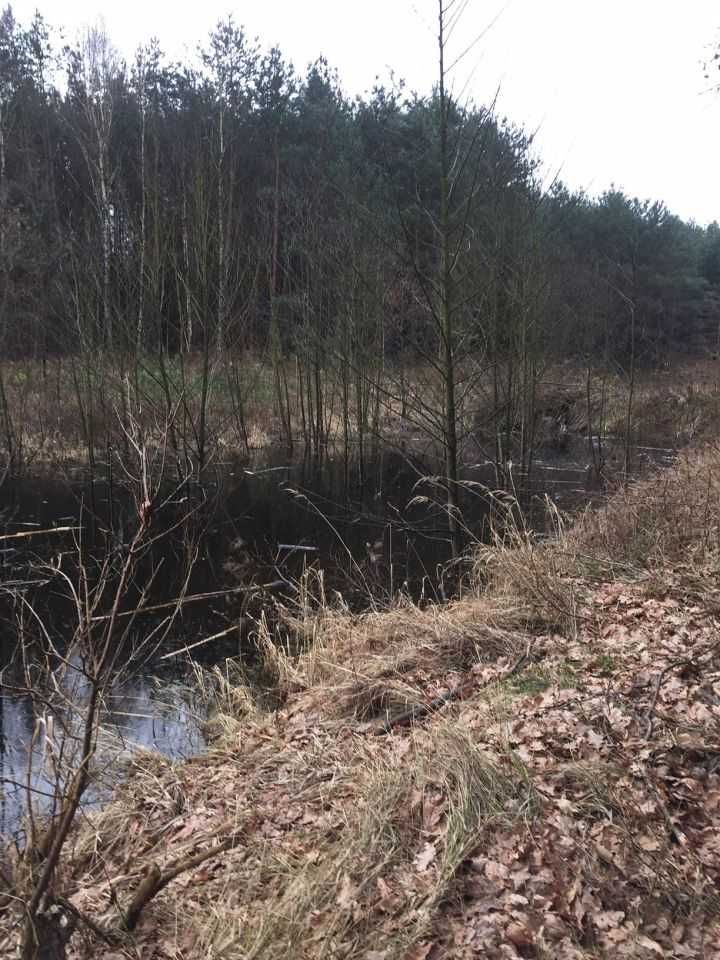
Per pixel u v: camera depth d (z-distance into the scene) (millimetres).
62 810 2596
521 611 6277
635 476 15258
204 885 3486
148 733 5656
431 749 4129
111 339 15836
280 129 26562
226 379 21266
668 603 5973
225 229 18359
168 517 13133
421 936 2904
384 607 7617
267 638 7109
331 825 3773
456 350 7355
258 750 5051
